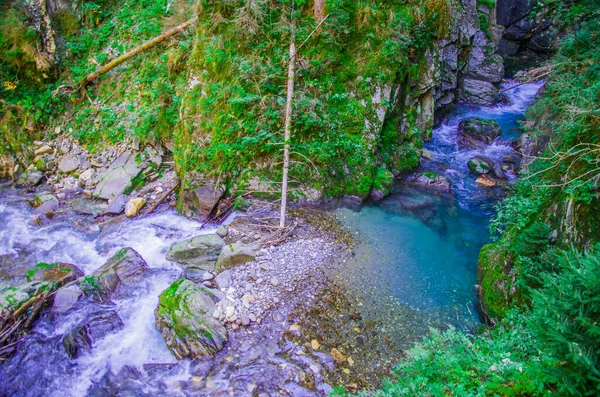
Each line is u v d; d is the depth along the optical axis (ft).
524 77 30.68
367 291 21.03
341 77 28.71
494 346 15.44
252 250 22.40
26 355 17.71
